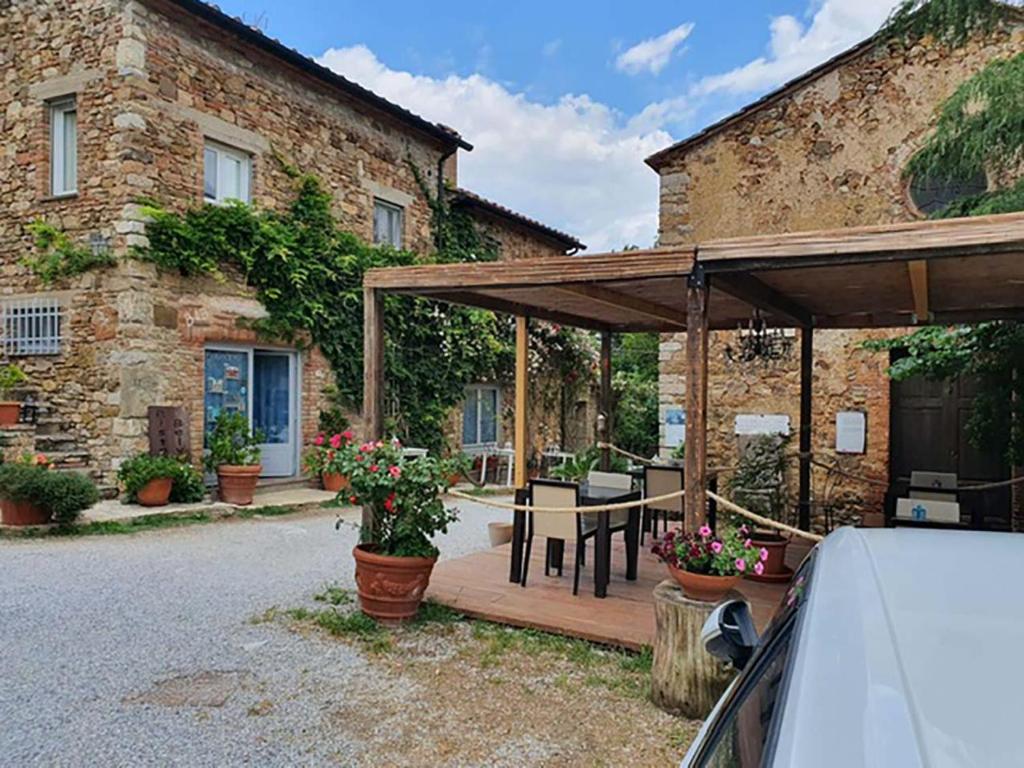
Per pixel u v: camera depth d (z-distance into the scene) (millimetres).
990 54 7148
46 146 8695
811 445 7543
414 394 11859
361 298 10867
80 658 3969
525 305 6504
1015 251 3039
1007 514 7312
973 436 6246
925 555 1571
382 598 4562
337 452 4750
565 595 5047
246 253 9234
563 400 14578
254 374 9961
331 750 3020
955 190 7379
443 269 4633
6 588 5262
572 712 3432
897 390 7863
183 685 3646
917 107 7465
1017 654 1131
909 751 905
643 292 5477
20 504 7023
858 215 7742
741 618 1974
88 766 2838
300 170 10344
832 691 1063
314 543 7266
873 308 5973
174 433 8422
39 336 8664
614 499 5172
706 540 3523
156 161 8383
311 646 4230
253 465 9047
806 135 7980
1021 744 927
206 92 8992
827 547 1757
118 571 5844
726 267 3652
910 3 4758
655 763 2965
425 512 4641
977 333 5969
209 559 6387
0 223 8945
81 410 8422
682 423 8750
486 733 3205
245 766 2869
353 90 10867
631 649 4148
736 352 7961
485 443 13664
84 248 8344
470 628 4547
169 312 8555
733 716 1473
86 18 8359
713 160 8445
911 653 1140
